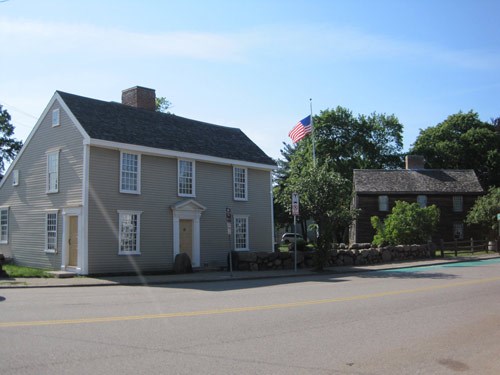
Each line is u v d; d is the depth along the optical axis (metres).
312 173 24.06
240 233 28.17
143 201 23.23
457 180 51.50
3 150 46.44
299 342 7.72
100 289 16.19
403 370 6.29
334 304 11.88
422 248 30.84
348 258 26.83
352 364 6.50
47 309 10.92
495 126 68.19
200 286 17.30
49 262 23.11
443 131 64.50
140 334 8.18
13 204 25.98
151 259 23.23
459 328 8.95
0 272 19.55
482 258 31.14
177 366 6.26
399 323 9.39
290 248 39.53
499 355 7.09
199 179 26.14
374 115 62.88
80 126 21.56
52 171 23.47
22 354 6.77
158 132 25.23
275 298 13.16
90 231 21.08
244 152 29.38
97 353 6.87
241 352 7.04
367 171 52.28
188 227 25.30
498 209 37.72
